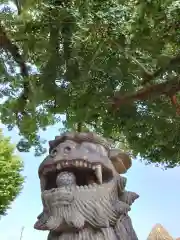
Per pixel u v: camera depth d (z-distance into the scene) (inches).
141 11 227.3
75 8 225.1
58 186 171.8
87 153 174.9
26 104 286.2
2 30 264.2
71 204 165.3
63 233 166.2
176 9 225.5
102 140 186.1
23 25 244.2
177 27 237.8
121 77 255.3
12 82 278.2
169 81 269.7
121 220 174.6
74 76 248.2
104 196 170.1
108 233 166.4
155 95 276.8
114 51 245.0
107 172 178.2
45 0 228.2
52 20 232.2
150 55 250.2
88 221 164.7
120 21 225.6
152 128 310.3
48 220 164.2
